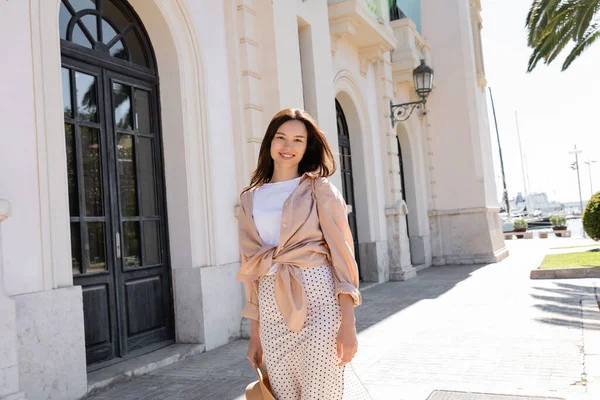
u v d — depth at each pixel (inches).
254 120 279.0
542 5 492.7
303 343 79.8
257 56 289.0
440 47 659.4
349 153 481.4
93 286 203.6
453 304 324.5
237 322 261.0
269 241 86.4
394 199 510.0
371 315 306.2
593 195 608.4
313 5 344.5
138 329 224.8
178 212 246.8
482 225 626.2
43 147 173.2
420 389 163.6
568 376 165.6
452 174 645.9
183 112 247.4
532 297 322.7
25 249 164.4
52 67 180.1
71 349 170.2
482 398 151.3
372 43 478.3
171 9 245.1
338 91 436.8
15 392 142.6
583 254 530.9
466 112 644.1
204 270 242.8
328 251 83.8
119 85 229.1
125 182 227.5
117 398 173.5
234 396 169.5
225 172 268.5
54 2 182.5
